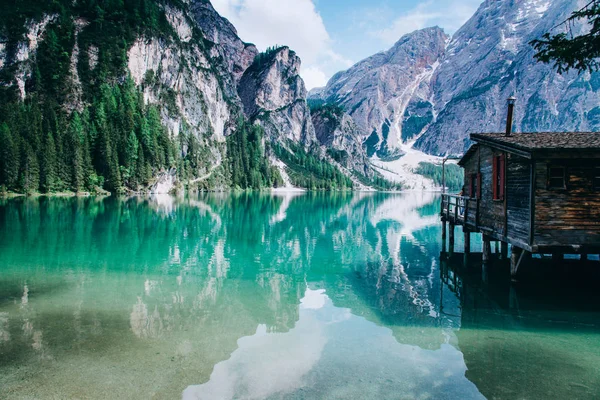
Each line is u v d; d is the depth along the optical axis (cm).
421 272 2186
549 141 1842
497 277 2050
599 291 1784
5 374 950
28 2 16162
